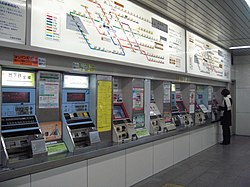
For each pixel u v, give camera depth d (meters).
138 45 4.07
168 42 4.97
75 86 3.32
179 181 4.20
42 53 2.65
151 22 4.43
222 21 5.18
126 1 3.83
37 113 2.81
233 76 9.59
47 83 2.91
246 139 8.66
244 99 9.46
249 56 9.34
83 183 2.89
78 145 3.18
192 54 5.99
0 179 2.05
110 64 3.59
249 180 4.33
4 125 2.48
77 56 2.98
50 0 2.69
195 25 5.55
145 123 4.49
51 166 2.48
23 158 2.48
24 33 2.43
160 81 5.11
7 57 2.34
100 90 3.50
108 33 3.46
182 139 5.47
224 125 7.66
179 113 5.90
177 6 4.30
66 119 3.13
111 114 3.70
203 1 4.05
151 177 4.30
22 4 2.42
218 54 7.67
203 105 7.41
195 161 5.53
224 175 4.58
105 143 3.54
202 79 6.78
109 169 3.31
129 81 4.20
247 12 4.61
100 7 3.34
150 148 4.26
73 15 2.96
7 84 2.58
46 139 2.84
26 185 2.26
